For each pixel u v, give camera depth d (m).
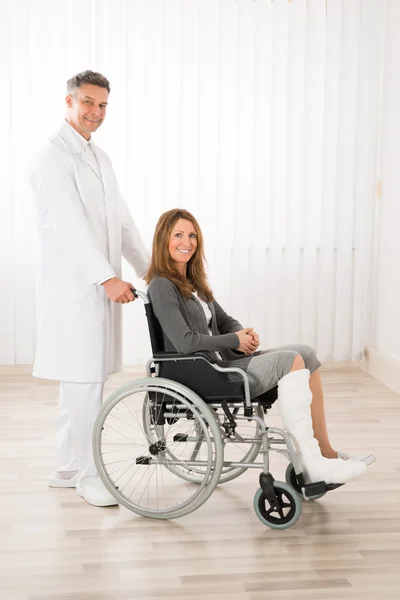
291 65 5.11
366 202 5.33
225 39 5.04
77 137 3.22
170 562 2.74
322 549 2.84
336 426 4.27
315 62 5.14
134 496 3.30
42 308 3.30
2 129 4.95
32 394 4.82
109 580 2.62
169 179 5.11
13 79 4.92
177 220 3.14
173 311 3.03
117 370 3.43
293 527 3.02
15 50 4.90
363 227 5.34
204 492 3.03
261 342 5.33
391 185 5.13
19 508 3.19
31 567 2.70
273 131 5.16
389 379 5.06
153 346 3.11
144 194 5.09
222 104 5.09
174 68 5.02
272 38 5.07
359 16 5.13
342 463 2.97
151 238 5.14
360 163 5.29
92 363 3.24
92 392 3.28
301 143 5.20
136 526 3.03
